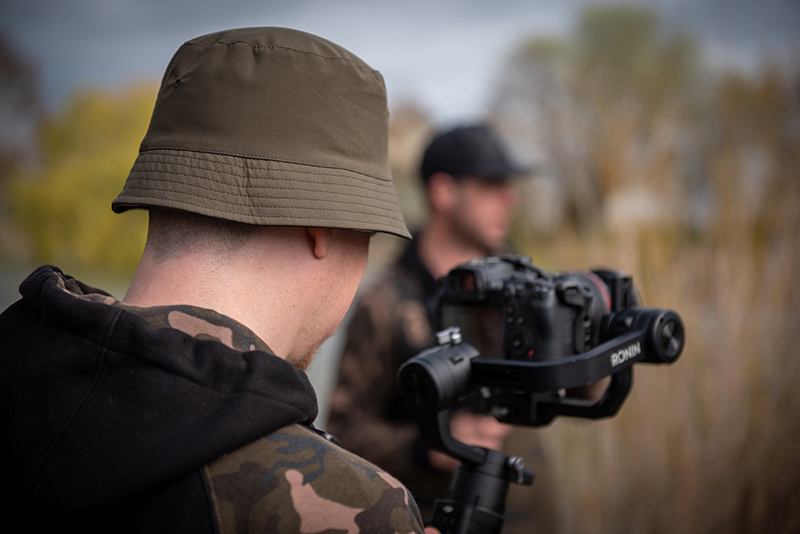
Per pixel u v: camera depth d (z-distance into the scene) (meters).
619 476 2.50
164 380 0.54
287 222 0.61
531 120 3.32
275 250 0.65
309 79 0.63
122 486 0.51
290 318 0.67
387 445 1.68
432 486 1.68
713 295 2.54
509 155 2.04
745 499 2.45
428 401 0.89
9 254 5.32
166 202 0.60
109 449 0.52
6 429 0.55
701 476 2.45
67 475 0.52
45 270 0.66
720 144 2.72
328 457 0.56
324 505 0.53
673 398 2.50
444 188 1.97
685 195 2.66
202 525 0.50
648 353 0.98
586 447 2.51
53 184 5.38
